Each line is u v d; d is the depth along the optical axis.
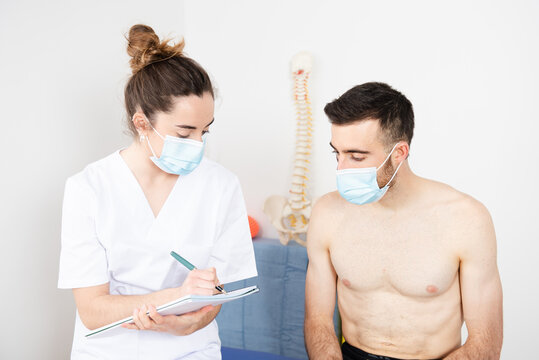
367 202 1.11
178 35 2.03
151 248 1.10
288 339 1.72
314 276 1.28
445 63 1.79
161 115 1.00
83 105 1.45
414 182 1.17
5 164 1.21
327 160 1.96
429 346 1.16
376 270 1.18
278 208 1.90
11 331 1.26
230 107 2.08
